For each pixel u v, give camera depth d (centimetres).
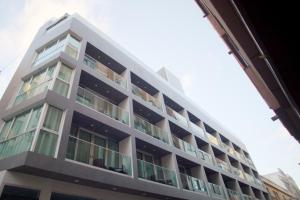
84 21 1747
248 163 3297
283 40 316
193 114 2509
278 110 763
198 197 1575
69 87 1144
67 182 932
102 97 1502
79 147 1035
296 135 881
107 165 1108
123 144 1349
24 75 1275
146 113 1769
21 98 1178
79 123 1196
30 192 828
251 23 309
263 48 336
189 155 1842
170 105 2316
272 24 303
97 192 1030
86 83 1378
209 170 2077
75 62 1248
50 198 853
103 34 1881
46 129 900
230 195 2061
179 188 1457
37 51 1458
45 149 855
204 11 652
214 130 2872
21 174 805
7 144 964
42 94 994
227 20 464
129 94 1571
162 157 1681
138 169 1257
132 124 1419
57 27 1534
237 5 300
